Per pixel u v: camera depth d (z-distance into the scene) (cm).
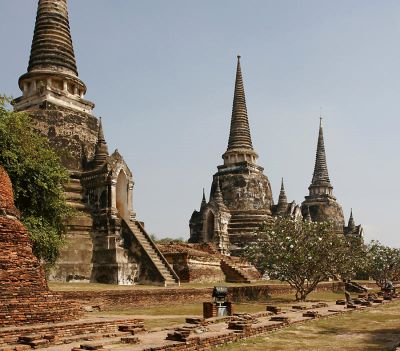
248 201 4522
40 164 1931
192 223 4575
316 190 6331
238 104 4925
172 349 1088
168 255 3234
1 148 1817
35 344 1041
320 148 6488
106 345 1099
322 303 2373
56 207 2006
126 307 2102
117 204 3052
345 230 6562
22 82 3259
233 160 4775
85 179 3017
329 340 1325
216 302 1777
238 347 1205
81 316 1388
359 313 2094
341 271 2969
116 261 2739
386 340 1327
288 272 2792
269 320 1634
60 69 3291
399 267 4672
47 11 3381
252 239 4297
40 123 3016
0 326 1145
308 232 2792
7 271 1222
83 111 3288
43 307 1259
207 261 3434
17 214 1360
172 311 2056
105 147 3177
